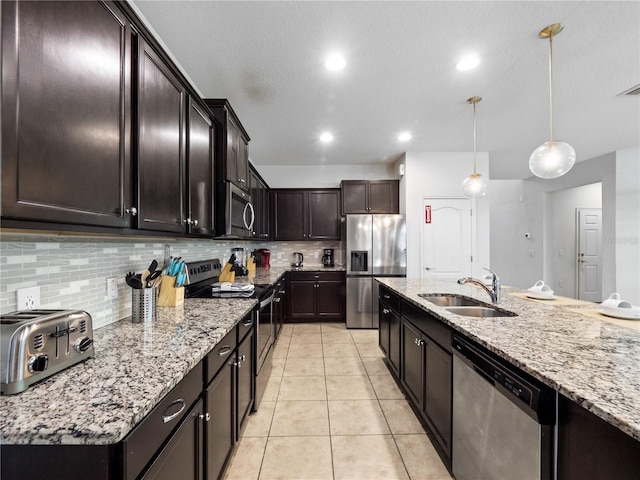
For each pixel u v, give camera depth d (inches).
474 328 52.4
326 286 174.7
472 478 50.4
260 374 86.4
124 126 42.9
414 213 161.2
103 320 54.6
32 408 27.6
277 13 61.9
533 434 36.3
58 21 31.4
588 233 216.7
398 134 134.3
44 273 43.0
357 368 111.3
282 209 183.8
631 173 156.7
